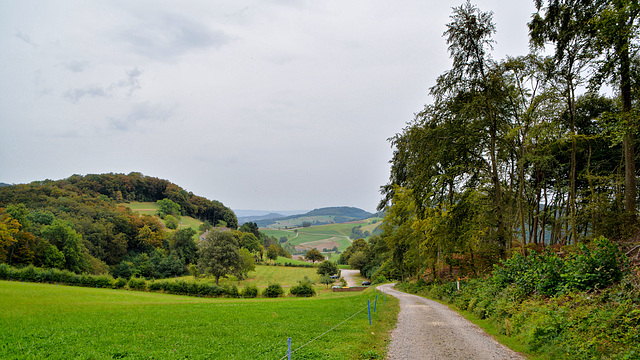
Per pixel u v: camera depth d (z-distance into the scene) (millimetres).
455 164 24547
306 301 34938
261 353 10984
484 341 12539
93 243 104188
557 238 34531
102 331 15398
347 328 14883
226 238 84812
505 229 24562
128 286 62156
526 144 24656
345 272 131625
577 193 29094
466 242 25406
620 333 9062
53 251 83000
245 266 90562
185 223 180000
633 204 17641
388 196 43625
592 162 29250
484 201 25141
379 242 60531
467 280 27500
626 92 17109
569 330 10359
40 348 11914
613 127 15484
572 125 22391
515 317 13641
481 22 22297
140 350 11656
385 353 10828
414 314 19703
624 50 15312
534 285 15273
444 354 10695
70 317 20031
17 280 57094
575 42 19594
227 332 14969
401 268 51875
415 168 27609
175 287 61188
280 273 111000
